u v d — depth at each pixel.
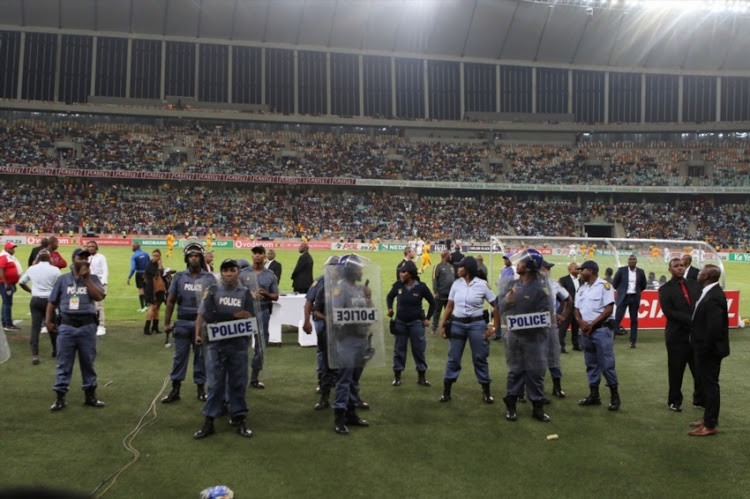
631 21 59.09
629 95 64.00
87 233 44.88
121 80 58.12
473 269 8.24
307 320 7.97
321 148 60.06
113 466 5.75
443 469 5.85
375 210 55.78
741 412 7.87
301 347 11.95
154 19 56.97
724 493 5.39
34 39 56.12
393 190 58.69
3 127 53.75
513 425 7.28
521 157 61.84
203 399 8.10
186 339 7.95
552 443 6.64
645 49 62.03
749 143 61.31
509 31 61.22
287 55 61.22
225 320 6.68
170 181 54.41
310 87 61.88
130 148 54.94
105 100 57.25
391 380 9.55
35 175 50.22
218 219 51.03
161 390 8.51
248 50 60.59
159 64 58.81
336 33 60.50
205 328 6.80
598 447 6.52
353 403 7.17
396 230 53.06
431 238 52.47
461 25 60.69
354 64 62.56
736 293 14.99
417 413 7.73
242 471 5.70
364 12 58.81
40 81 56.41
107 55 57.72
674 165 60.34
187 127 59.31
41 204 48.44
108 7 55.34
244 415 6.77
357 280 7.16
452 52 63.00
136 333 12.87
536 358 7.44
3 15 54.50
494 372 10.13
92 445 6.29
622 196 59.53
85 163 51.44
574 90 64.38
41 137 53.69
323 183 54.56
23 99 55.97
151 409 7.62
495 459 6.13
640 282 12.35
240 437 6.66
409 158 60.34
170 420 7.21
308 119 60.53
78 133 55.38
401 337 9.15
